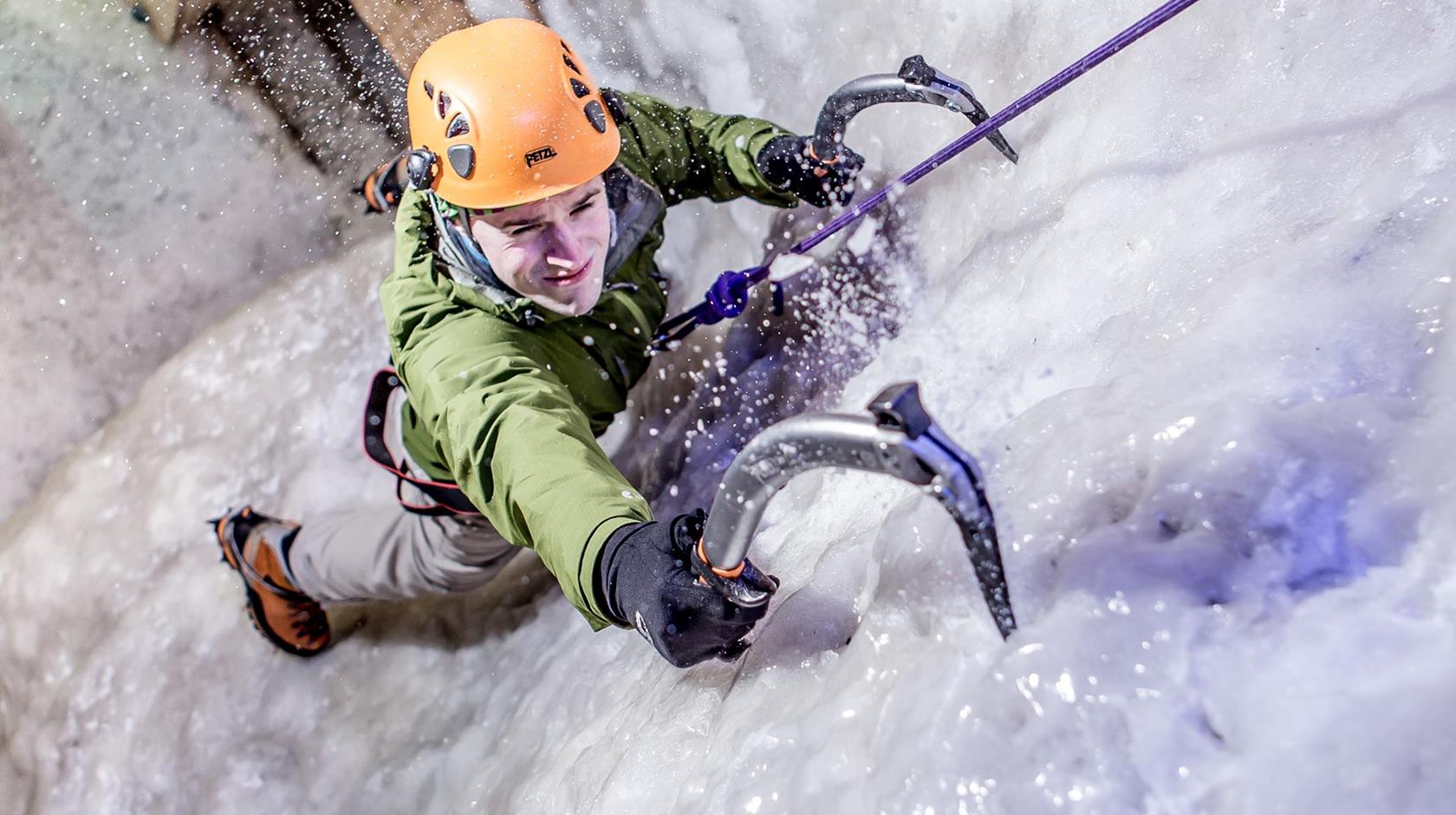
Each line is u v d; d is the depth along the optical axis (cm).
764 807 109
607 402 197
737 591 121
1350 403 94
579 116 166
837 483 160
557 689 204
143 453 343
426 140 167
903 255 204
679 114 210
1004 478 108
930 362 163
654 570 125
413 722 251
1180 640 87
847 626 125
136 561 319
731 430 232
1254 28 136
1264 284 111
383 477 315
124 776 278
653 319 203
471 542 221
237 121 362
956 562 105
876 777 99
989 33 186
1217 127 137
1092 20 165
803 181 198
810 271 224
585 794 151
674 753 137
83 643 314
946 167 196
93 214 370
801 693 122
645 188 188
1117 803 84
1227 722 83
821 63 228
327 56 354
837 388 205
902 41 207
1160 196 138
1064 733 88
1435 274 99
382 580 243
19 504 385
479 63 164
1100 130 152
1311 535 89
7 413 383
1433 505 85
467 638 259
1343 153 120
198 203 373
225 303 385
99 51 346
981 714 93
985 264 169
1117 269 137
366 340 335
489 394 159
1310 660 82
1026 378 133
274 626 268
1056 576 98
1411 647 79
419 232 184
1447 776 73
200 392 346
